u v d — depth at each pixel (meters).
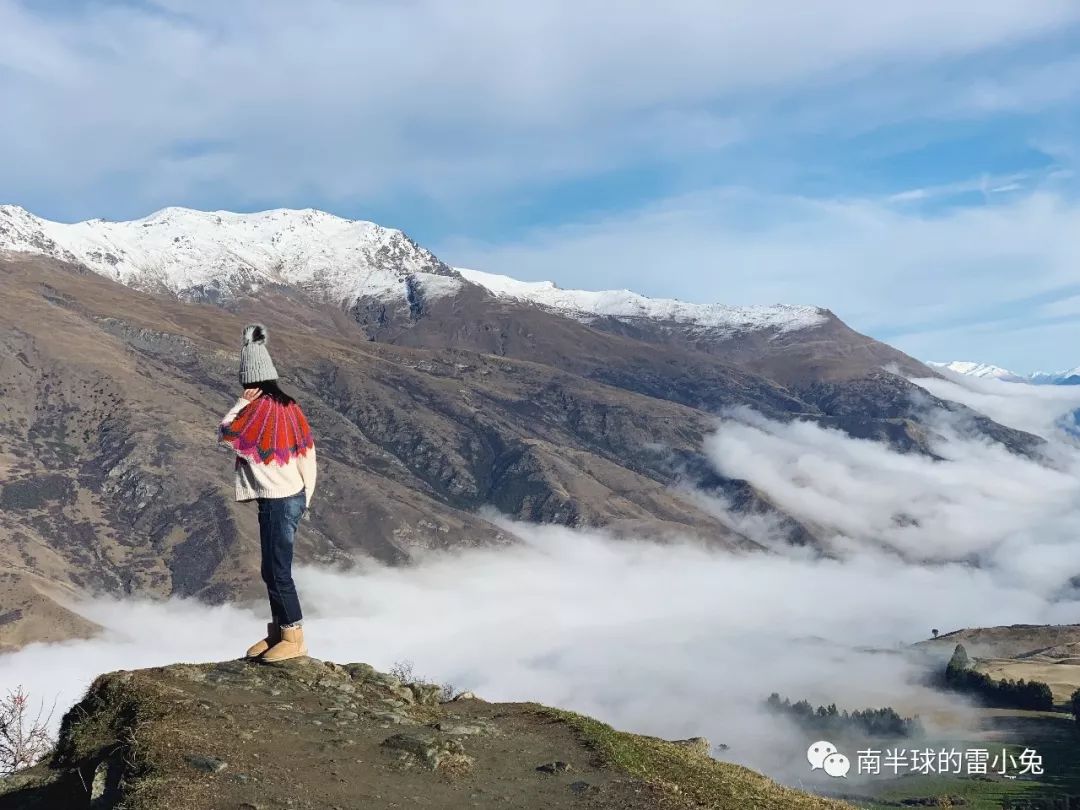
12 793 9.75
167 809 8.12
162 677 11.57
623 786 10.40
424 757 10.31
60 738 10.58
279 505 12.02
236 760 9.34
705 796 10.80
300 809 8.51
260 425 11.72
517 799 9.76
